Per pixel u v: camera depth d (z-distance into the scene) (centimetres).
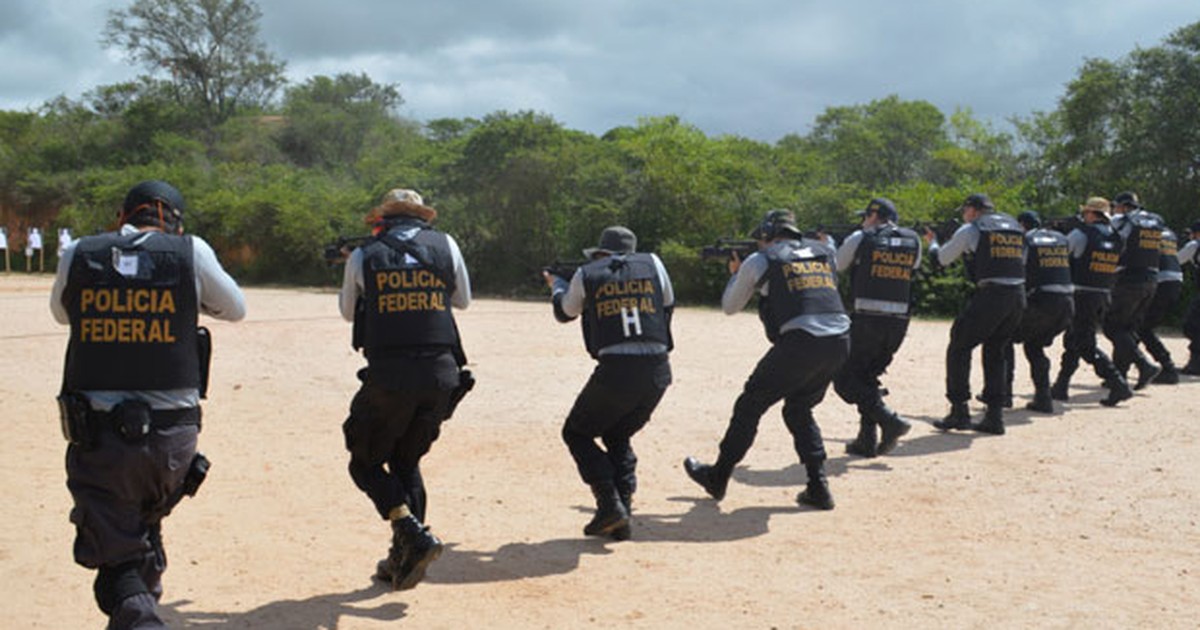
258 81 5934
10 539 544
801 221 2648
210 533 562
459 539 559
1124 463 735
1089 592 467
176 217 404
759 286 621
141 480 364
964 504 631
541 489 668
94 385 360
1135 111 2184
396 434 470
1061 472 711
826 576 495
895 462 750
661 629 425
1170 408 973
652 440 825
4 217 4469
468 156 3088
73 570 498
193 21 5678
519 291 2948
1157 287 1134
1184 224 2117
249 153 5112
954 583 482
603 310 551
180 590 470
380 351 456
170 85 5684
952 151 3638
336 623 430
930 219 2334
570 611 447
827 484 641
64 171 4794
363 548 539
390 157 4122
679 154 2817
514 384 1109
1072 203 2250
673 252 2527
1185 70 2116
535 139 3028
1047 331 934
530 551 538
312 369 1209
